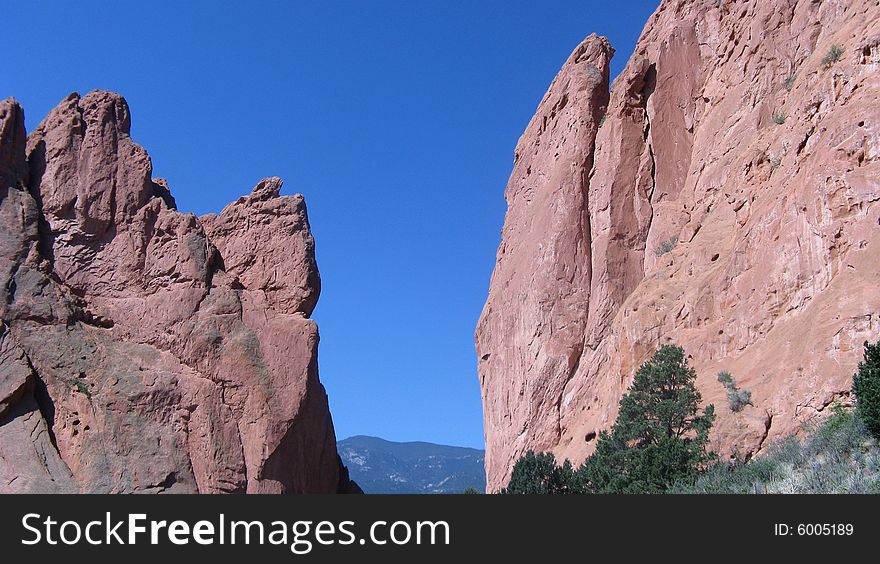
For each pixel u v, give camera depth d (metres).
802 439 30.23
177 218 41.47
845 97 37.75
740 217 42.03
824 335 32.03
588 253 50.94
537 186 58.44
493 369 54.81
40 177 41.31
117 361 38.81
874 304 30.95
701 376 37.41
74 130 41.84
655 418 33.84
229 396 39.12
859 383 26.88
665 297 42.94
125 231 41.28
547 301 50.50
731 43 51.53
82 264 40.66
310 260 42.69
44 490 34.69
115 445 36.88
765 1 49.44
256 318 40.81
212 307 40.41
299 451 39.72
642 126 52.16
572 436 46.53
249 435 38.66
